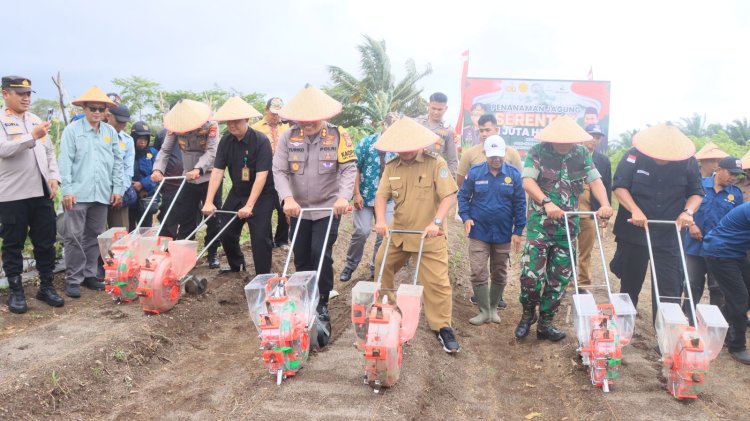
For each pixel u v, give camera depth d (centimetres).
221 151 639
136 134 765
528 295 594
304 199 566
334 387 449
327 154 555
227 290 692
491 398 484
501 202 636
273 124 854
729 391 487
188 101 675
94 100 627
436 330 557
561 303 757
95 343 486
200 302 631
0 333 522
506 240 653
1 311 572
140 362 488
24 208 575
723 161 619
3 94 566
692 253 632
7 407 388
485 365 550
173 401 437
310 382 457
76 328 528
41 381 420
